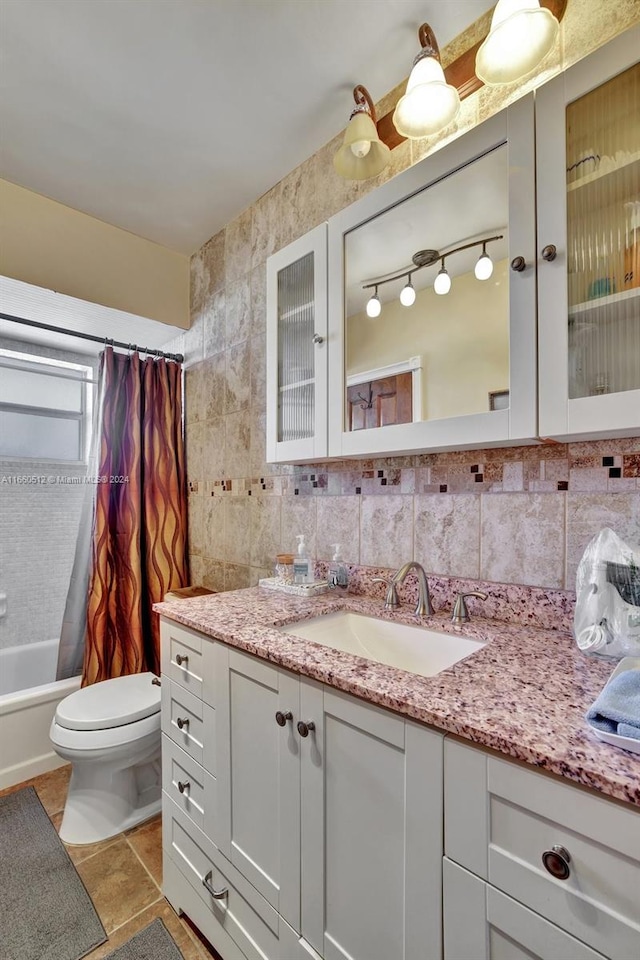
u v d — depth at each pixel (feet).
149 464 7.46
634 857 1.64
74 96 4.61
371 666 2.79
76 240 6.56
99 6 3.72
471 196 3.38
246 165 5.68
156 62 4.25
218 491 7.04
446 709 2.19
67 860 4.76
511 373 3.08
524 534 3.66
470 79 4.01
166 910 4.22
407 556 4.47
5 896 4.32
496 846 2.00
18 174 5.80
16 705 6.13
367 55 4.19
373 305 4.09
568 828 1.80
